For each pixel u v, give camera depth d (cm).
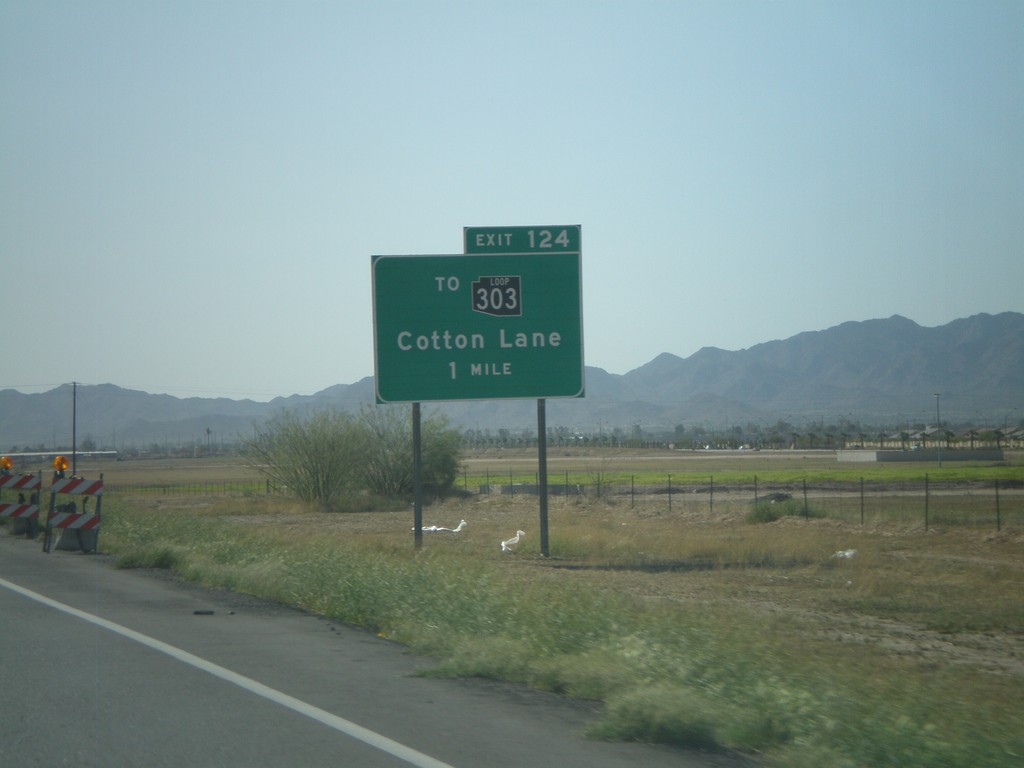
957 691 1310
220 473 16125
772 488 8344
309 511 6750
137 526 3528
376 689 1244
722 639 1456
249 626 1717
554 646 1466
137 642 1534
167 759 939
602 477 10094
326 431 7350
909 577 3000
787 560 3412
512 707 1167
